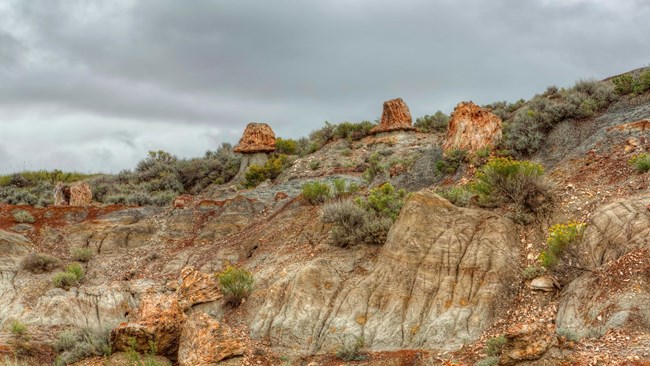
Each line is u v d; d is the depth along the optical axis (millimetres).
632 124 21906
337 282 19219
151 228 28203
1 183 41781
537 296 16141
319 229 22750
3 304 21734
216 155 45250
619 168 19891
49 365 17828
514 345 12445
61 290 22172
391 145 34906
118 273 24797
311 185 26391
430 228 19016
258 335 18047
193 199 30703
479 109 26203
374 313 17703
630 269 14781
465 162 25250
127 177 42812
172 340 18047
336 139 39344
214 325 17094
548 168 22422
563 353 12594
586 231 17109
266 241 23938
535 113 25906
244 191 33000
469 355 14805
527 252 17953
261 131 38875
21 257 25328
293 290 18906
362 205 23031
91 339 18344
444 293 17312
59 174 44781
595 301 14609
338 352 16312
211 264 23797
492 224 18734
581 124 24641
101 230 27969
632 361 11750
